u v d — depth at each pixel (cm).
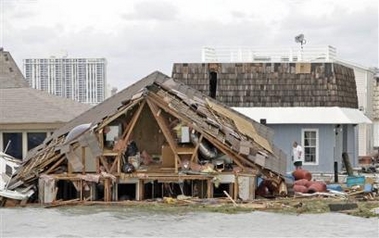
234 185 3766
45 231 3066
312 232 3025
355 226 3156
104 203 3694
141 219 3325
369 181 4291
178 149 3797
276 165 3919
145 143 4153
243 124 4256
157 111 3806
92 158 3788
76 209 3606
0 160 4184
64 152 3788
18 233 3023
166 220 3294
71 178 3762
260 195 3884
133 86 4419
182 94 4062
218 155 3850
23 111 5178
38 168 3828
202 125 3816
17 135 5081
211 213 3456
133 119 3816
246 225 3177
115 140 3825
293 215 3416
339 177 4944
